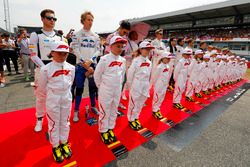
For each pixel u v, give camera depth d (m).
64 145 2.22
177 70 3.92
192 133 3.00
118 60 2.48
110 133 2.64
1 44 5.25
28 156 2.12
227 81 7.59
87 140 2.54
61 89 2.02
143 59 2.87
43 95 2.47
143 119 3.40
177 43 5.89
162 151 2.42
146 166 2.11
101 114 2.49
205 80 5.52
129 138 2.69
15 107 3.59
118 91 2.52
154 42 5.07
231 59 7.66
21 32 5.60
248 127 3.39
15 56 6.86
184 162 2.23
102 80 2.45
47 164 2.01
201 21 29.20
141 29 4.29
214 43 26.31
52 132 2.06
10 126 2.80
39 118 2.70
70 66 2.18
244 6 21.42
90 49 3.13
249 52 22.55
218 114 4.00
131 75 2.86
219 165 2.22
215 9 23.67
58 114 2.04
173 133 2.95
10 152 2.17
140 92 2.87
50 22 2.50
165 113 3.78
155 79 3.37
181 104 4.48
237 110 4.39
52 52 1.98
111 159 2.18
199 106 4.46
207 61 5.20
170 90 5.56
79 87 2.98
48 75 1.97
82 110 3.61
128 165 2.10
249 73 13.42
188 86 4.76
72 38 3.08
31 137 2.52
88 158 2.16
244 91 6.81
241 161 2.32
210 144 2.69
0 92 4.53
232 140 2.85
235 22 24.92
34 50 2.43
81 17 3.01
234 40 23.55
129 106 3.01
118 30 3.41
